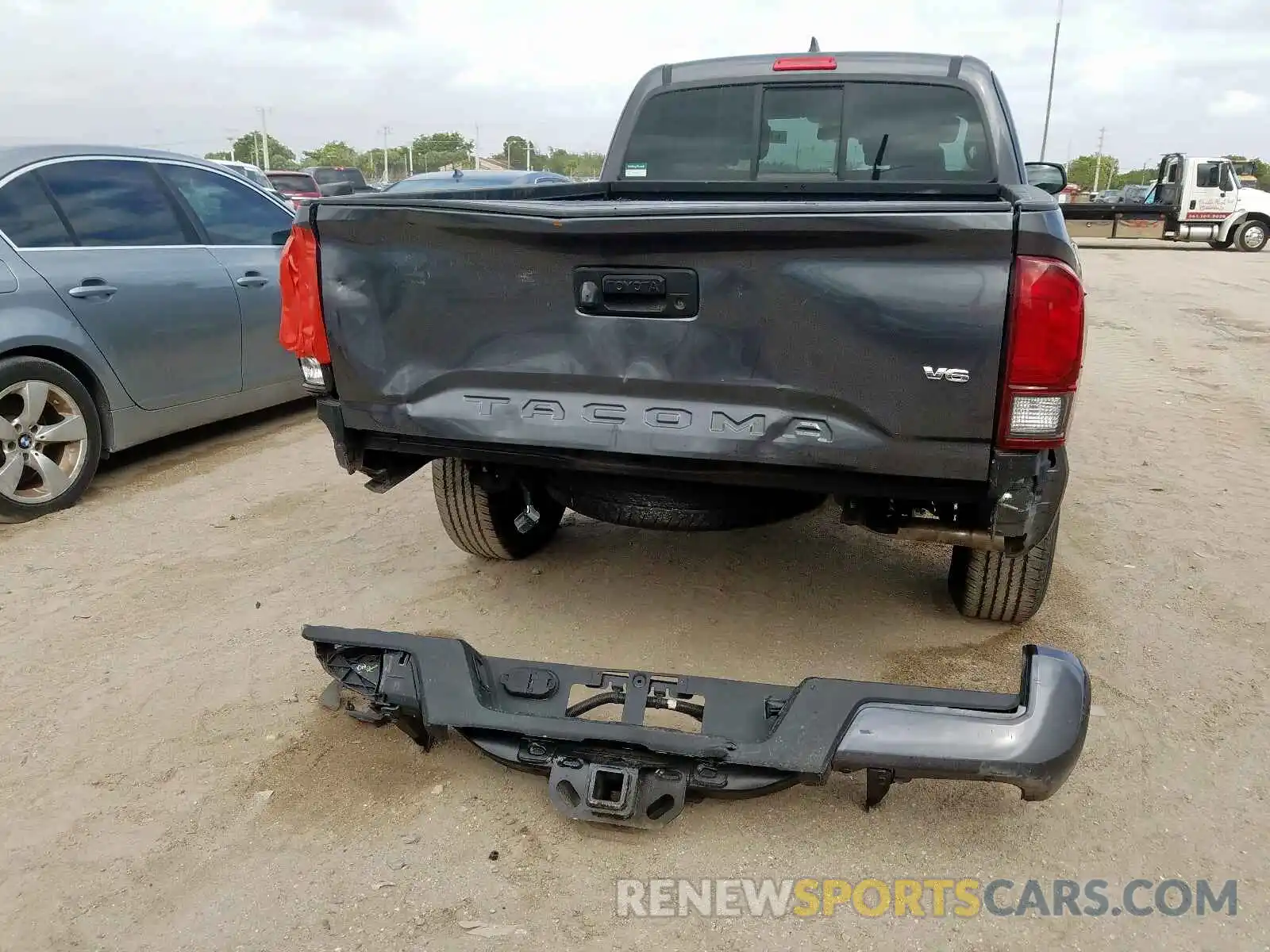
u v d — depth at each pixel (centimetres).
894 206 227
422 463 333
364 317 281
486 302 266
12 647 343
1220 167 2253
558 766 244
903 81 423
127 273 503
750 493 295
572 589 387
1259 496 506
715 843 246
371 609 370
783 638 347
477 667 261
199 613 368
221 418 581
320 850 243
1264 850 243
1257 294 1388
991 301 227
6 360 445
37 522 464
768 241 237
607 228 244
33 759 278
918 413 239
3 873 235
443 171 1273
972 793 264
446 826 252
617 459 270
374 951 212
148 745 285
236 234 588
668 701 254
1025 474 239
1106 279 1598
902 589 388
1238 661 334
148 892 229
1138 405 714
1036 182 507
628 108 470
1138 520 468
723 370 251
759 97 443
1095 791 265
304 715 301
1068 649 340
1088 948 214
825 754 228
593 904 226
